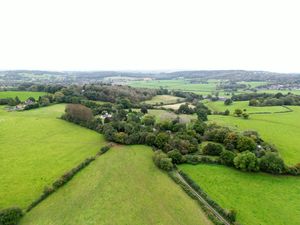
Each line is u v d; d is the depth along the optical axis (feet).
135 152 243.60
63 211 153.48
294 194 171.83
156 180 190.80
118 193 171.83
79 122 326.03
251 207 157.99
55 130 301.84
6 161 218.18
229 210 152.76
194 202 164.25
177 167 210.18
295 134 293.02
